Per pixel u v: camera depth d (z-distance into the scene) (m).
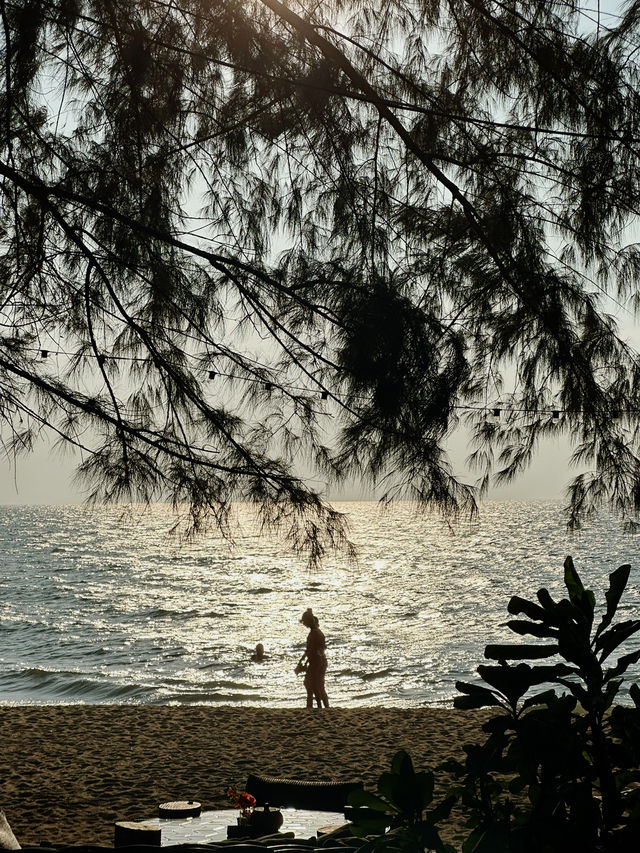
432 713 12.80
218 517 4.80
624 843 2.14
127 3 4.93
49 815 7.96
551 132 4.70
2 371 4.88
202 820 7.18
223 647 32.94
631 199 4.76
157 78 5.14
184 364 5.02
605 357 4.67
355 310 4.51
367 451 4.55
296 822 6.71
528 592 52.31
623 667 2.32
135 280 5.22
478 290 4.73
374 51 5.28
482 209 4.93
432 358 4.41
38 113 5.14
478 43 5.00
